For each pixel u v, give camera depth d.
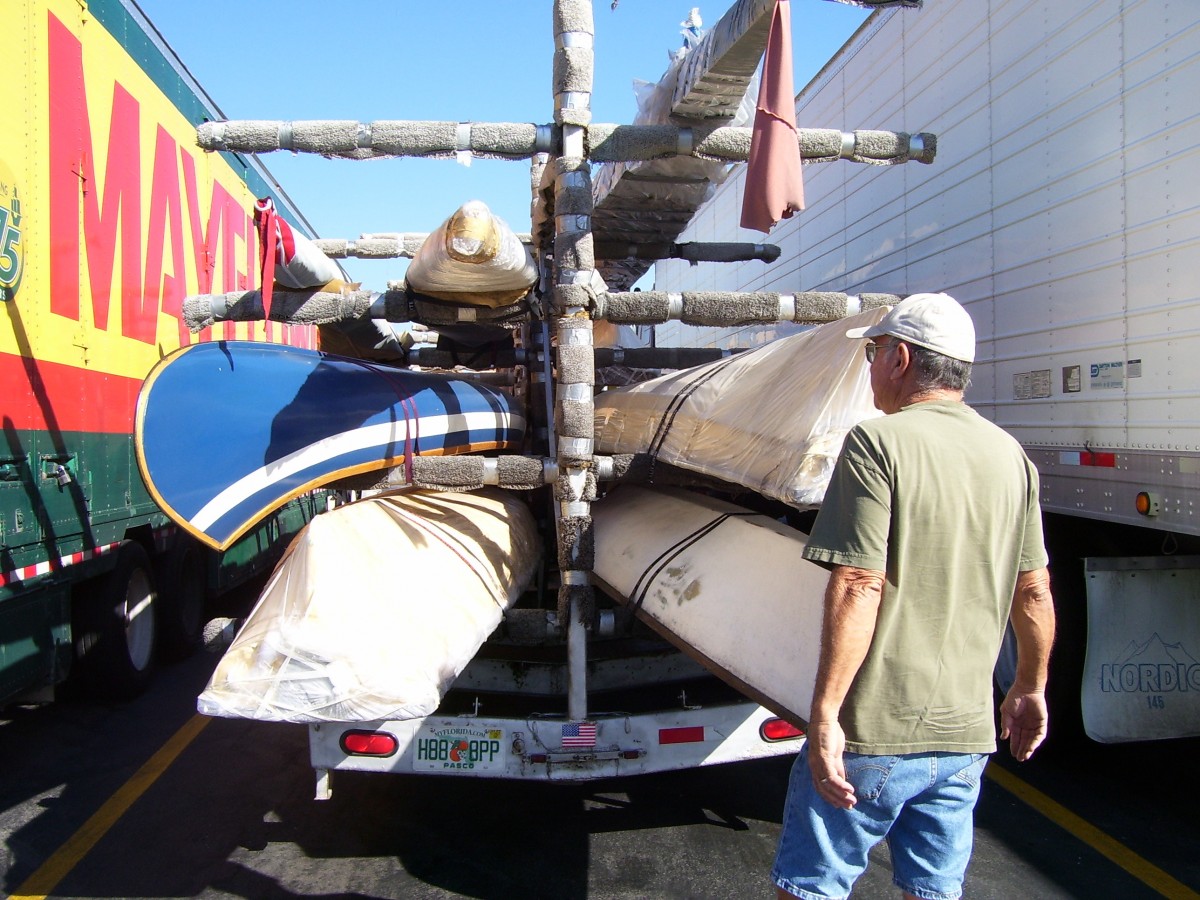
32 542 3.80
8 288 3.62
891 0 3.30
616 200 5.22
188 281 5.65
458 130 3.31
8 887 3.01
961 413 1.98
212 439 3.05
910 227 4.80
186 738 4.45
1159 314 3.00
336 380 3.59
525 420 4.91
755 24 3.21
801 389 2.85
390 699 2.42
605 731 3.05
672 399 3.77
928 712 1.88
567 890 2.98
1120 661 3.52
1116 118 3.20
